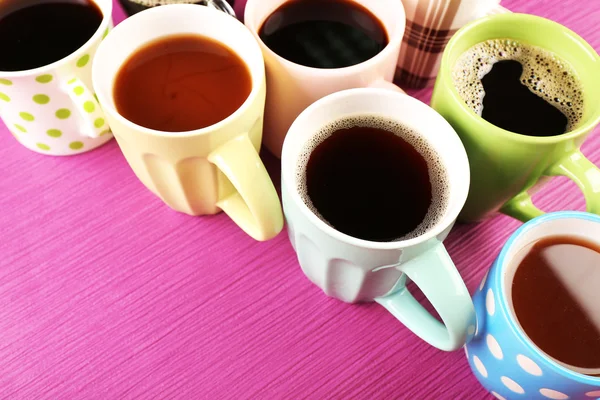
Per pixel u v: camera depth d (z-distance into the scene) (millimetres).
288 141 375
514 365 369
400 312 415
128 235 458
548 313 377
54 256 448
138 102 406
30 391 410
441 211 386
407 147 404
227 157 381
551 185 480
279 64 398
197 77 418
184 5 419
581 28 530
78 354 421
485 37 430
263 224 392
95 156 484
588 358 365
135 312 435
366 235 381
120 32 410
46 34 448
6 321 428
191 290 443
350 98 394
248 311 438
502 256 375
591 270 388
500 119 417
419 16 448
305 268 424
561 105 424
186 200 432
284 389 418
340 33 447
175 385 416
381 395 418
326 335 433
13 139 486
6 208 462
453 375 424
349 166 405
